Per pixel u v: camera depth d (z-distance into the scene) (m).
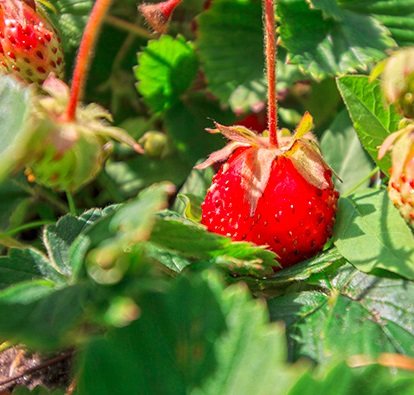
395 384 0.20
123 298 0.20
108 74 0.32
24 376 0.25
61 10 0.30
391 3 0.30
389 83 0.22
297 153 0.24
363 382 0.20
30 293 0.21
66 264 0.23
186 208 0.25
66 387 0.25
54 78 0.22
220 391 0.20
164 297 0.21
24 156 0.21
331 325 0.22
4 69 0.26
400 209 0.23
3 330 0.20
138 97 0.32
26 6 0.26
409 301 0.22
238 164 0.24
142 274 0.21
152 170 0.31
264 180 0.24
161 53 0.30
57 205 0.30
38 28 0.26
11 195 0.30
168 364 0.20
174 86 0.31
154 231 0.22
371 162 0.29
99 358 0.20
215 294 0.21
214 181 0.24
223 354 0.20
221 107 0.30
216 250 0.23
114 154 0.31
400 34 0.29
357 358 0.21
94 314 0.20
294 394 0.20
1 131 0.21
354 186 0.28
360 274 0.23
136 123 0.32
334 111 0.31
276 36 0.29
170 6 0.26
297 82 0.30
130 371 0.20
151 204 0.20
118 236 0.20
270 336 0.20
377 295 0.23
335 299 0.23
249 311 0.20
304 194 0.24
